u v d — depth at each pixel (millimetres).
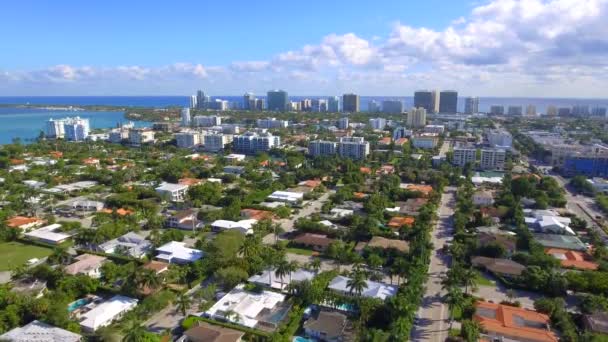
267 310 135750
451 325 127750
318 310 136625
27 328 119938
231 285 150750
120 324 127000
